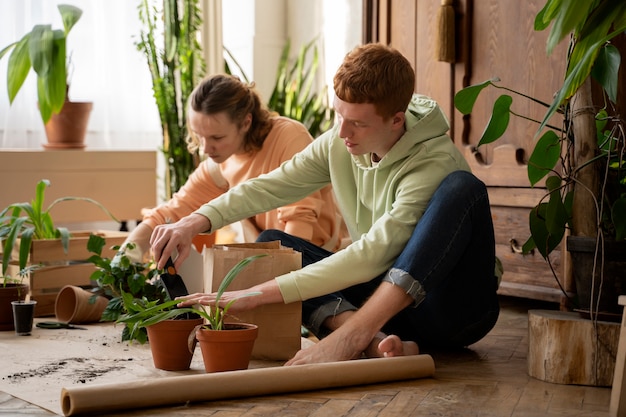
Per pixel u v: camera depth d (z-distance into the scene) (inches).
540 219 90.1
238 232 180.7
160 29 179.2
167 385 70.4
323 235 113.8
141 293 95.9
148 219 116.1
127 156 163.3
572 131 87.7
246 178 113.6
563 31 68.4
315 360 80.2
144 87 186.5
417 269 81.0
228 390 72.6
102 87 182.2
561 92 74.4
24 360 87.5
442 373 85.2
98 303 109.7
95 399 67.3
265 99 191.9
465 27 129.1
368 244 84.1
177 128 155.3
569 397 76.4
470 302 89.8
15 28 170.9
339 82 84.6
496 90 126.1
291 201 100.1
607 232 86.1
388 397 75.0
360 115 84.4
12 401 72.4
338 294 91.0
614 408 70.4
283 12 195.3
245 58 193.5
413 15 137.2
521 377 83.8
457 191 82.7
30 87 175.0
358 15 178.4
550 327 81.6
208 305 82.0
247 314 87.3
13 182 152.1
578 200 85.9
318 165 98.6
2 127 172.9
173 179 156.9
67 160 156.9
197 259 96.0
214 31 168.9
